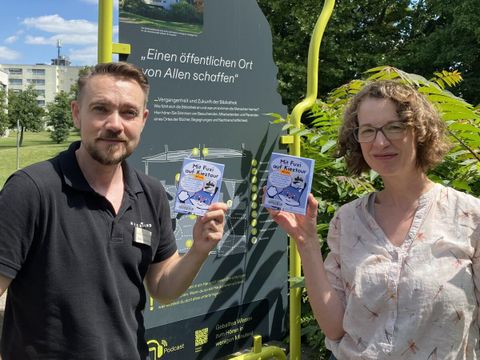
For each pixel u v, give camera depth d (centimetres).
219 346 282
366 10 1470
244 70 284
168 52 247
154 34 240
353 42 1421
